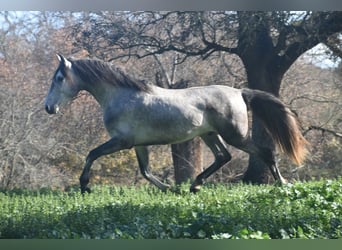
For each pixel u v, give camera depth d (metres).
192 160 24.53
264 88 21.38
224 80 28.31
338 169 29.53
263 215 9.70
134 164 29.48
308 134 29.36
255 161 21.09
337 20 20.19
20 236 9.06
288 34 20.73
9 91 26.38
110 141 13.12
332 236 9.00
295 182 14.88
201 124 13.47
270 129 14.19
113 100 13.27
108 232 8.38
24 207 11.19
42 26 28.11
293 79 29.70
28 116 26.23
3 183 25.86
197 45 24.22
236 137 13.73
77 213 10.05
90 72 13.38
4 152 25.78
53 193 14.80
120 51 27.23
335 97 28.58
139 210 10.39
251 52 21.34
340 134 25.36
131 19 22.89
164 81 27.45
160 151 29.75
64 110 27.44
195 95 13.52
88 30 23.36
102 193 13.09
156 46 22.81
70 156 28.48
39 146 26.77
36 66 28.25
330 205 11.06
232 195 12.59
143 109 13.13
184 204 11.14
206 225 8.94
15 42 28.00
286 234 8.68
